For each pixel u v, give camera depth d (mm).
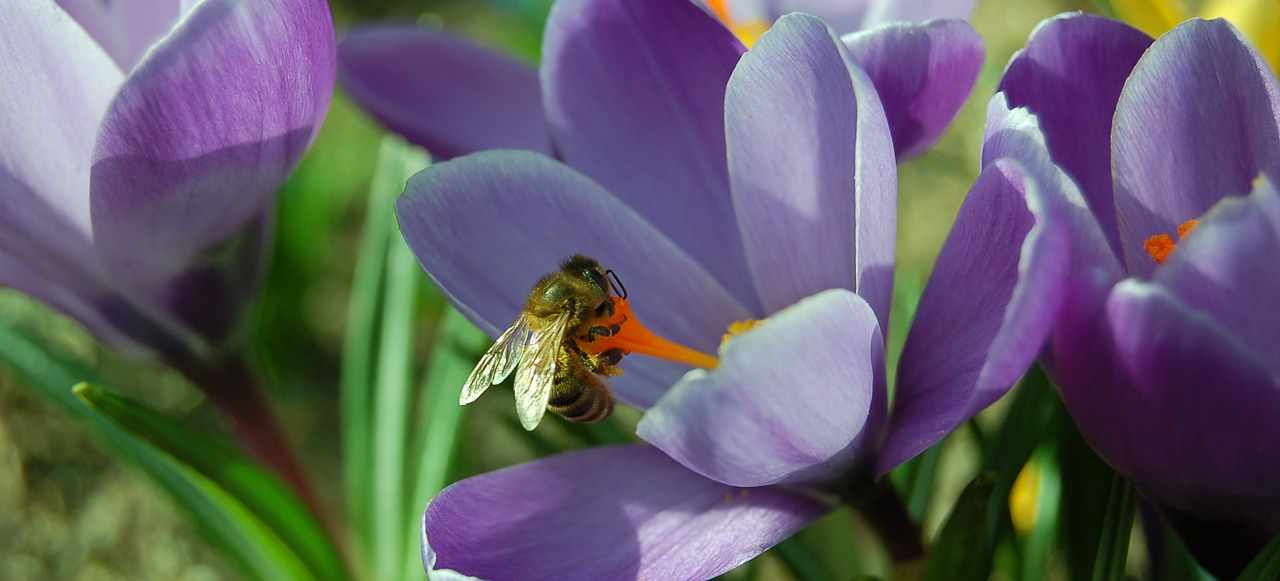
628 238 207
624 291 207
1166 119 186
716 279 209
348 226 377
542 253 205
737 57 206
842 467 191
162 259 208
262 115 195
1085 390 181
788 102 194
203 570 315
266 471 235
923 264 356
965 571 196
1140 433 179
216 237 209
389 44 237
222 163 197
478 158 203
